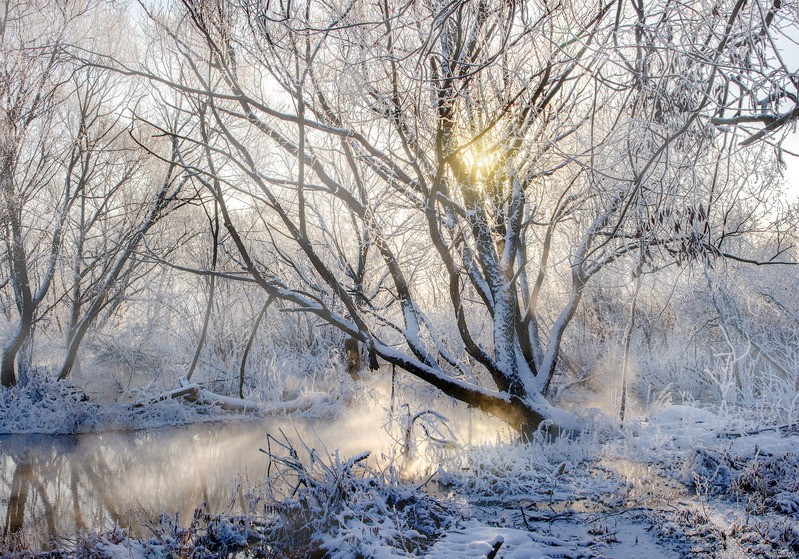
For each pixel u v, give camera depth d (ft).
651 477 25.27
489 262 31.17
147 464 31.81
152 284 60.49
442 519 19.88
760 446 25.93
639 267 25.54
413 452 28.63
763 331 42.52
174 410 44.27
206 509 23.31
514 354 31.01
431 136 28.55
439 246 28.40
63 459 33.27
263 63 23.90
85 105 46.62
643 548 17.78
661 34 18.54
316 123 25.75
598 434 30.91
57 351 57.62
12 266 46.16
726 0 19.34
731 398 42.91
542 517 20.74
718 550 17.35
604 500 22.53
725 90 18.53
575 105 29.14
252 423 43.50
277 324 59.26
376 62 23.71
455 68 25.30
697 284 39.86
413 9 20.06
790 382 38.19
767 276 40.50
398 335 54.29
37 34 41.68
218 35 23.81
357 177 30.81
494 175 30.14
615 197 23.67
